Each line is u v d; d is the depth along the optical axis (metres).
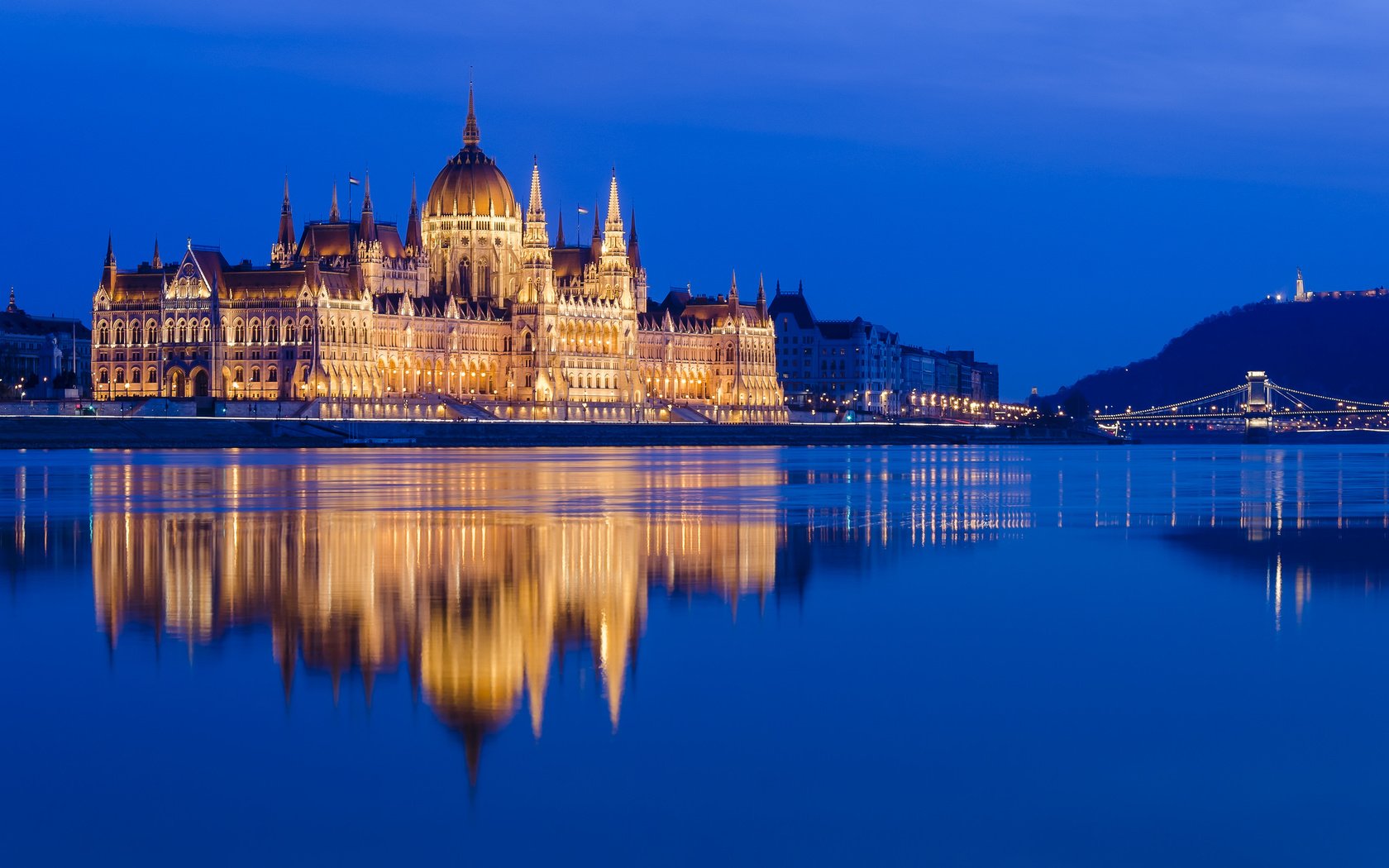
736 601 84.62
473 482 199.38
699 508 152.62
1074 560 106.44
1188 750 54.69
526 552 107.69
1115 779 51.66
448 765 52.53
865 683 63.97
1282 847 45.97
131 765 52.19
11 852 45.22
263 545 111.88
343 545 112.25
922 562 104.12
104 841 46.03
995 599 86.00
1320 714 59.25
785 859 45.03
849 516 142.62
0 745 54.31
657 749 54.31
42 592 86.38
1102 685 63.81
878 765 52.78
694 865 44.59
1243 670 66.94
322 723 57.12
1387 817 48.28
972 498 172.00
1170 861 44.97
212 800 49.16
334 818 47.69
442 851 45.41
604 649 70.25
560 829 46.97
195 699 60.25
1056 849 45.81
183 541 114.12
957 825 47.53
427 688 62.28
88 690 61.56
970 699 61.44
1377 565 104.12
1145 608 83.44
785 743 55.16
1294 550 113.88
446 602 83.31
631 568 98.94
